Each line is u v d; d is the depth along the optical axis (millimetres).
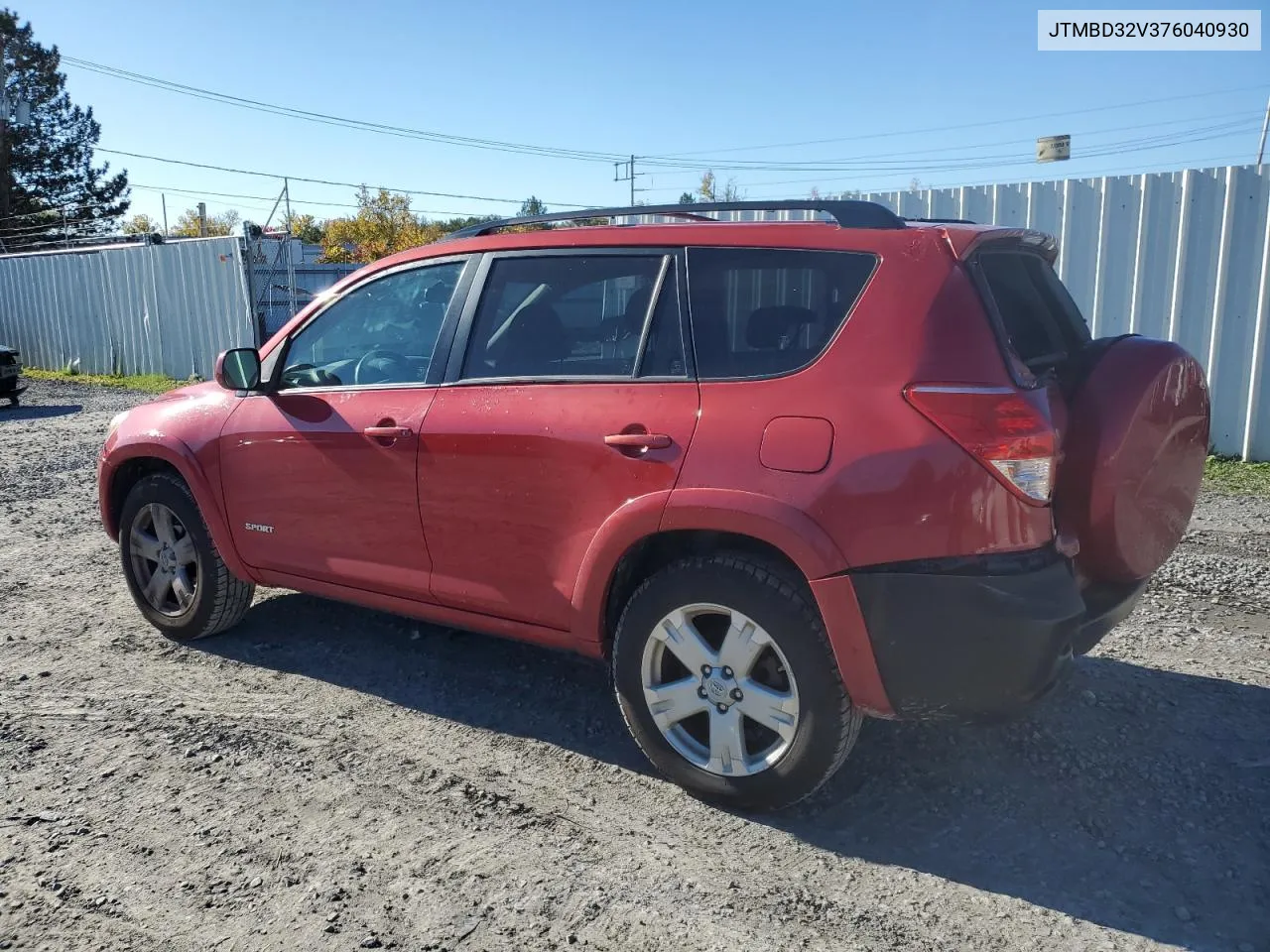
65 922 2678
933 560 2783
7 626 5039
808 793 3082
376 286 4121
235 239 17500
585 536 3320
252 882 2855
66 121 52406
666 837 3092
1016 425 2750
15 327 23562
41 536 6973
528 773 3506
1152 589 5422
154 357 19969
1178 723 3816
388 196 54125
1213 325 8594
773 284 3164
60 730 3834
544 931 2639
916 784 3385
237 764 3561
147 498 4707
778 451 2955
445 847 3035
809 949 2564
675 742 3307
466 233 4020
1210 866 2912
